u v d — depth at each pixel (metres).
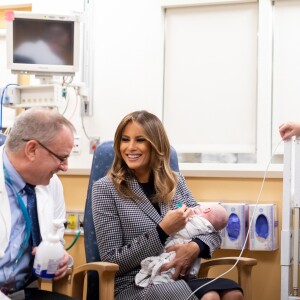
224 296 2.08
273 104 2.96
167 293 2.00
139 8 3.12
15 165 1.83
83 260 3.11
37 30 2.90
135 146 2.25
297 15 2.93
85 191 3.14
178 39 3.12
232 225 2.79
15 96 2.92
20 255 1.83
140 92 3.10
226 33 3.04
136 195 2.22
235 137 3.01
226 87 3.04
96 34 3.18
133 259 2.09
